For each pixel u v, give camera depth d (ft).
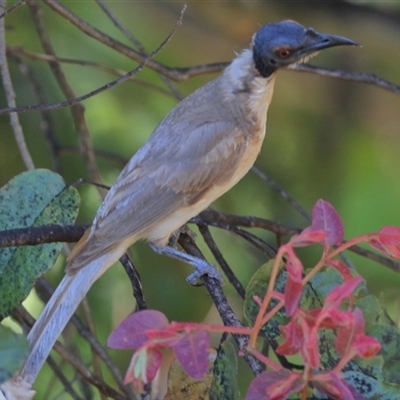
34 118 44.11
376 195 44.24
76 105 39.24
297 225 46.26
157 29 50.26
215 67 38.60
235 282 33.17
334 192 45.93
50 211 30.94
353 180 45.39
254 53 33.19
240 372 41.24
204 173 32.60
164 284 42.47
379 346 19.83
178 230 34.55
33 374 25.79
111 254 30.81
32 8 40.45
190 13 50.29
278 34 32.50
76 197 31.22
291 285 19.62
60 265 42.86
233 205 46.39
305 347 19.52
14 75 44.60
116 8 49.39
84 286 29.40
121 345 19.70
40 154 43.70
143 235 32.53
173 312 42.22
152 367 19.54
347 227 43.39
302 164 47.52
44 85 45.75
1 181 43.01
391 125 48.80
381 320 26.89
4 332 22.04
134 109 46.44
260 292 26.96
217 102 33.55
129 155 45.29
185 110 33.55
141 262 42.78
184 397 26.22
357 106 49.29
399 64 51.21
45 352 26.68
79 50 46.88
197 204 32.94
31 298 44.16
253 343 20.56
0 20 34.58
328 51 51.11
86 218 43.04
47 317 27.78
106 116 45.96
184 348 19.77
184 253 32.81
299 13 50.39
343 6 50.29
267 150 47.80
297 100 49.44
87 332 36.01
